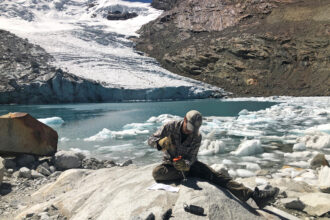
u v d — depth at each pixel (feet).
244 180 18.34
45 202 13.85
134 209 9.42
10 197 15.78
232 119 55.57
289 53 136.77
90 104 94.89
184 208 8.93
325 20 139.64
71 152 22.68
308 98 108.06
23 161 21.68
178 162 9.72
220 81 145.48
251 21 170.60
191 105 88.43
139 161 26.43
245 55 145.79
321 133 35.63
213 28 185.98
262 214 10.20
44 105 91.71
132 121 54.13
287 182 17.04
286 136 37.14
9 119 21.58
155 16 299.99
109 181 14.07
